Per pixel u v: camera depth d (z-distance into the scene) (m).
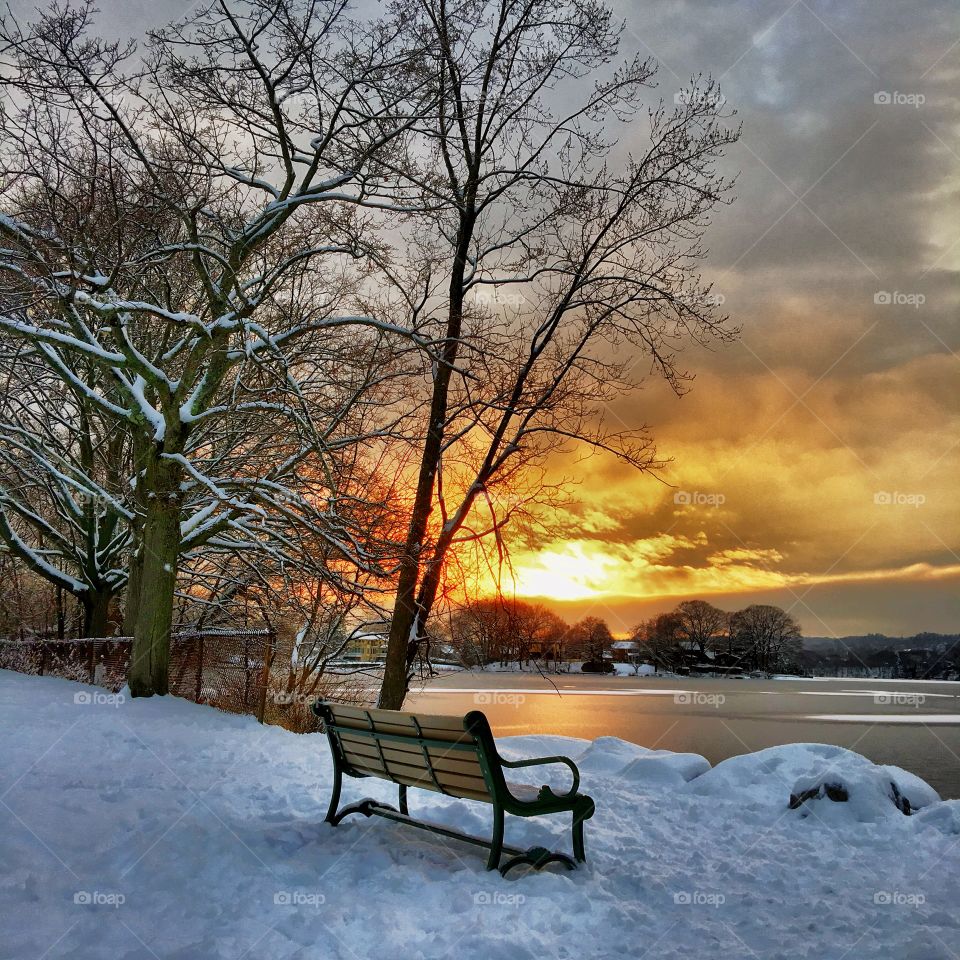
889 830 7.97
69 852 5.15
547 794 5.73
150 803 6.61
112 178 14.34
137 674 14.86
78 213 13.77
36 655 21.27
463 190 16.16
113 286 14.88
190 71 14.23
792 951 4.51
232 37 14.47
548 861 5.69
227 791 7.60
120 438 22.92
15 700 12.98
